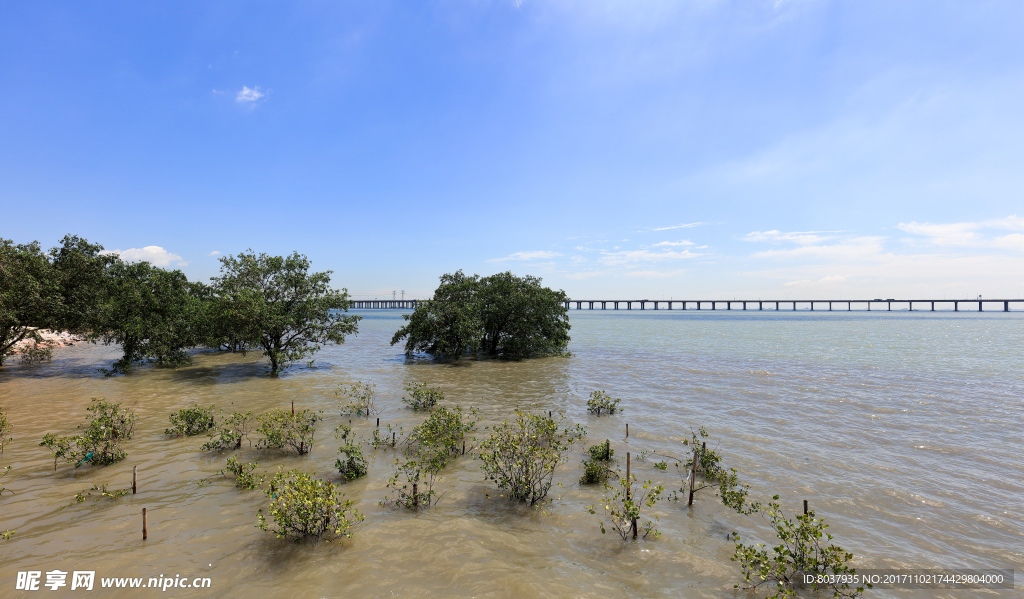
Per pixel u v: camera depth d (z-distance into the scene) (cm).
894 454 1391
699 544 874
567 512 1009
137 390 2322
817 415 1861
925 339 5706
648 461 1345
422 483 1162
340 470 1205
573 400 2166
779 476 1220
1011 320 13450
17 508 979
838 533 923
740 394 2278
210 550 823
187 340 3077
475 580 745
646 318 15200
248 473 1170
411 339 3659
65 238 2875
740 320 13138
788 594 704
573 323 11006
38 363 3272
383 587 724
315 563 785
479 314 3631
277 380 2641
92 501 1020
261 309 2539
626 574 771
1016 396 2192
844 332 7262
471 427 1662
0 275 2470
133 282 3091
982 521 971
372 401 2114
